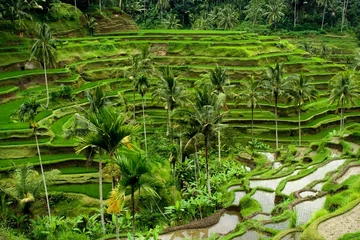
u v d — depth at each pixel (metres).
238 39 97.12
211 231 32.69
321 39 133.75
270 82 60.28
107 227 33.31
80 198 37.72
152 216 35.41
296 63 85.56
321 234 22.14
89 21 99.62
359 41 130.62
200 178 45.44
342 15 147.12
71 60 80.12
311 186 38.53
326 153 49.69
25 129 47.78
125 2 132.38
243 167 52.09
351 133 52.38
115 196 21.38
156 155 48.69
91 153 31.59
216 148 59.47
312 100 76.31
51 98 62.19
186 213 36.88
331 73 85.06
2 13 78.75
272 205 37.47
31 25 83.50
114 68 81.81
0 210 33.62
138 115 68.25
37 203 36.28
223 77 58.00
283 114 71.69
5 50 72.12
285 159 53.91
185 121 44.44
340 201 29.38
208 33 99.94
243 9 157.12
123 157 21.34
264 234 28.31
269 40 100.06
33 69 73.31
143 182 21.42
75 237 30.81
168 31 103.25
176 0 154.50
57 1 94.69
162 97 53.97
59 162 43.19
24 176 35.22
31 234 32.28
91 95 33.50
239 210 36.97
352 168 40.44
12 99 60.84
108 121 24.20
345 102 66.81
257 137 66.75
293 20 149.62
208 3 149.75
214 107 40.56
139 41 93.12
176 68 82.81
